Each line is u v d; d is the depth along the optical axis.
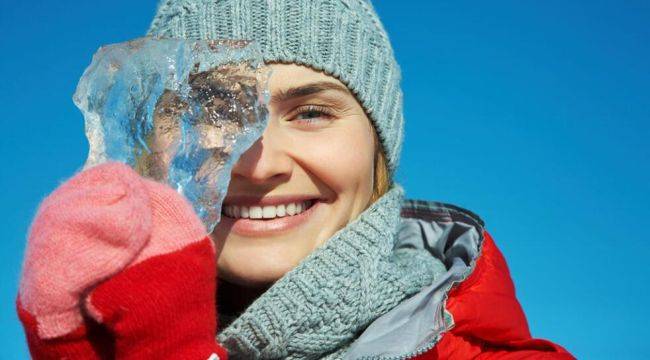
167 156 1.27
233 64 1.30
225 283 1.65
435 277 1.63
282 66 1.51
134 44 1.28
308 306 1.42
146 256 0.99
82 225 0.95
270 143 1.47
